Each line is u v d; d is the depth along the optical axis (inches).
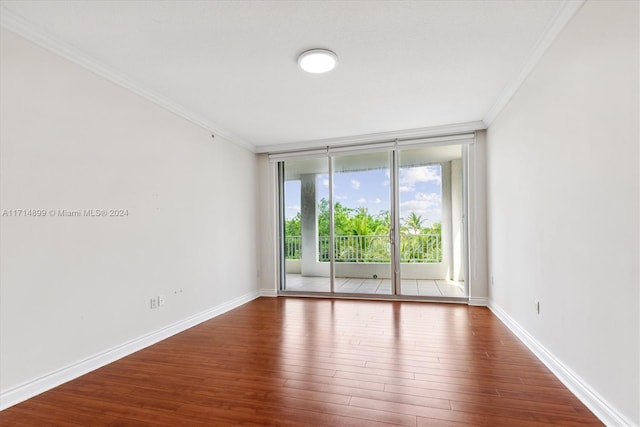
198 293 145.3
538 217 99.3
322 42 90.6
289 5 74.9
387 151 187.0
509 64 103.7
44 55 85.9
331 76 110.8
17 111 80.0
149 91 119.0
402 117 153.9
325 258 201.0
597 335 69.7
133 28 83.0
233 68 104.7
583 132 74.0
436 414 71.3
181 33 85.5
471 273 169.0
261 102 133.6
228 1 73.2
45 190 85.7
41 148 85.0
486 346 110.7
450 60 101.0
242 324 141.3
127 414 73.0
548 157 91.9
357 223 195.6
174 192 132.7
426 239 184.9
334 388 83.3
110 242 103.7
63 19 78.8
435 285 183.6
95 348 97.6
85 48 92.0
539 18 80.7
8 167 78.0
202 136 152.2
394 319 144.7
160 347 114.7
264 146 201.6
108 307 102.3
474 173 167.5
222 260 164.9
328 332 128.1
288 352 108.0
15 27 78.5
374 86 119.3
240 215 184.1
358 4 74.9
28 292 81.3
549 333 92.8
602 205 67.4
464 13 78.6
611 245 64.6
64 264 89.8
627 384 60.6
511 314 127.8
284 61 100.7
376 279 192.2
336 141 188.4
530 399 76.9
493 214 152.0
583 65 73.6
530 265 106.1
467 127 164.7
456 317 146.6
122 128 109.3
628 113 59.4
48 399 79.6
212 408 74.9
